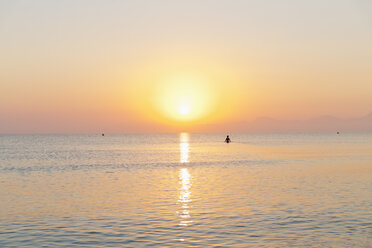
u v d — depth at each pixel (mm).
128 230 20688
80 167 58594
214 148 127688
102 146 152125
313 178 42531
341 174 46312
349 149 110188
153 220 22859
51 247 17844
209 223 22094
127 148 131875
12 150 117375
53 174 48594
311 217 23375
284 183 38531
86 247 17828
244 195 31391
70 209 26078
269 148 122438
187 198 30172
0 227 21344
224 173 48781
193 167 57906
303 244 18125
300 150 106688
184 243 18359
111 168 56875
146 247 17766
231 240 18797
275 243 18281
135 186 37094
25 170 54094
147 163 65812
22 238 19266
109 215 24219
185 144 175875
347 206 26594
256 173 48469
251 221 22500
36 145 164500
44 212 25141
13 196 31266
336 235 19578
